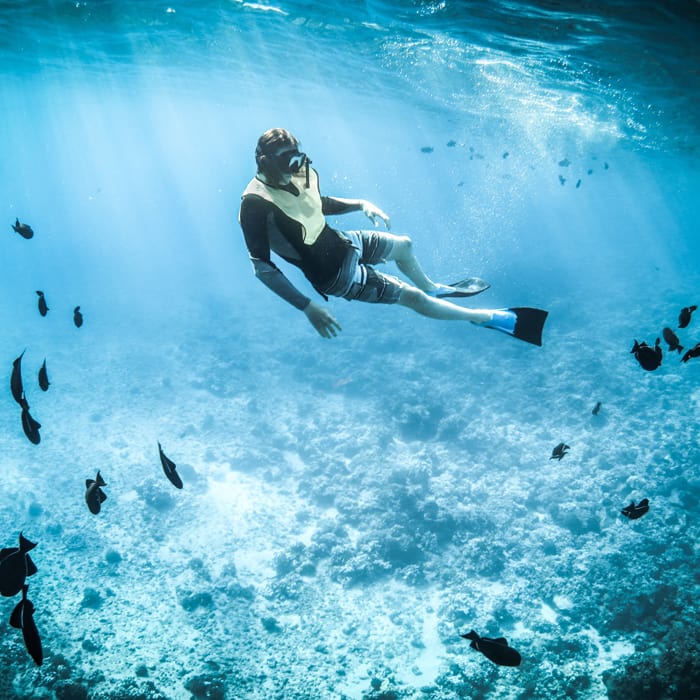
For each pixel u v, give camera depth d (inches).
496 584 532.7
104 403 909.8
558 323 1222.9
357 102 1273.4
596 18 390.6
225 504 656.4
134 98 1512.1
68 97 1501.0
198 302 1512.1
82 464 738.2
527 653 457.1
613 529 580.7
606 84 619.2
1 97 1497.3
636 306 1331.2
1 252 2420.0
